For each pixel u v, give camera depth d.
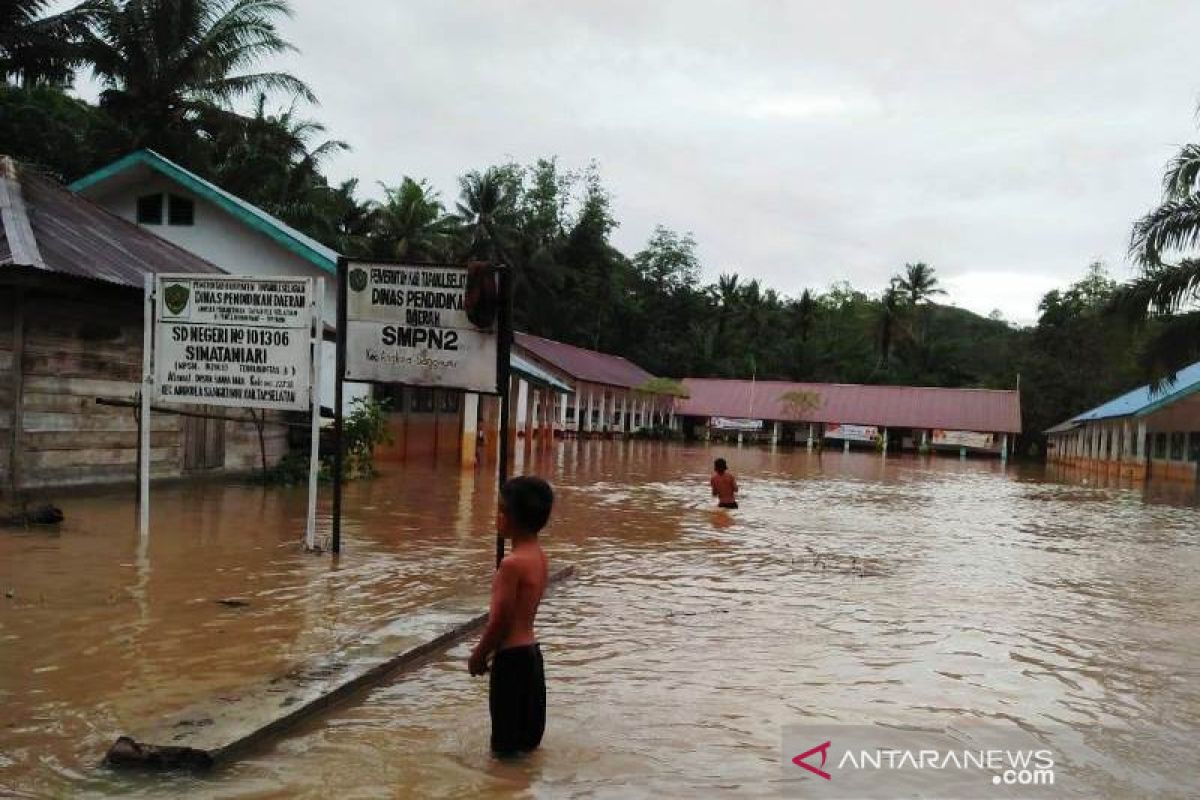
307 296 9.42
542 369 43.22
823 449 56.97
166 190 22.22
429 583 8.56
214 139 33.47
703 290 78.81
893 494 23.27
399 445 23.64
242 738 4.46
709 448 47.78
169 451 14.59
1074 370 59.78
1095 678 6.47
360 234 47.16
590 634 7.15
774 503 18.77
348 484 17.12
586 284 66.88
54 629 6.45
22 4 24.84
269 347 9.54
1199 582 10.77
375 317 9.29
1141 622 8.39
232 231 21.95
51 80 26.59
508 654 4.57
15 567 8.32
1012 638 7.57
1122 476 36.94
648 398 58.00
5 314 11.62
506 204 57.41
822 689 5.95
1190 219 20.89
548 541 11.95
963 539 14.25
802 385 62.91
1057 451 56.72
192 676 5.57
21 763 4.27
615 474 24.45
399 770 4.38
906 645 7.18
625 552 11.28
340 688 5.30
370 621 7.05
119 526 10.64
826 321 83.62
